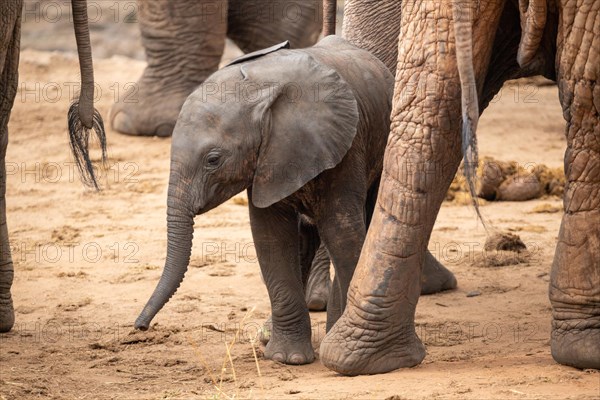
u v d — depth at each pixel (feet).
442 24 32.55
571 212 32.89
